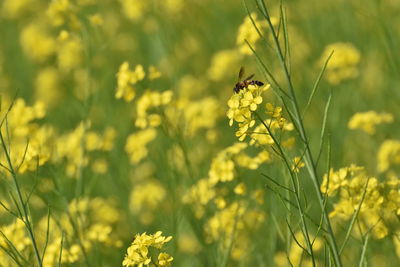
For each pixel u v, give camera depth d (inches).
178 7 561.0
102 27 608.1
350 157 416.2
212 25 606.5
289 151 272.7
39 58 629.0
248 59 530.0
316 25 575.5
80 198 359.9
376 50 482.3
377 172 370.0
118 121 497.0
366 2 506.6
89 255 349.1
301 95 457.7
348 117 447.5
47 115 567.8
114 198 438.9
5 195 337.7
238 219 319.0
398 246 285.3
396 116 434.6
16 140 410.9
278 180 331.9
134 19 592.7
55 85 590.2
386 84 450.3
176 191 351.3
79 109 517.7
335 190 259.8
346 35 527.2
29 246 286.8
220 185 357.7
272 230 322.0
